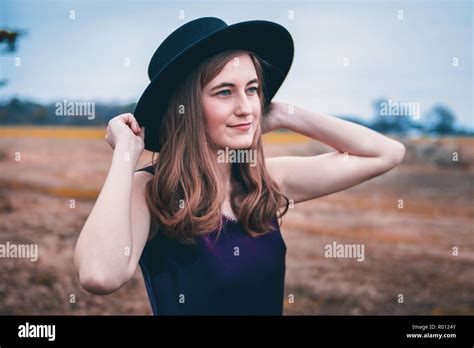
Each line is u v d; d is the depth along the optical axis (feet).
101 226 4.56
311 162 5.66
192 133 5.18
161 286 4.97
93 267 4.48
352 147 5.61
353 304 10.43
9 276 10.27
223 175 5.31
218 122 5.15
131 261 4.69
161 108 5.33
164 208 5.08
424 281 10.46
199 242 4.99
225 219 5.15
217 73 5.09
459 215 10.58
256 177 5.29
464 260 10.43
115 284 4.55
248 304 4.95
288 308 10.31
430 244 10.56
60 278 10.31
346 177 5.57
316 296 10.44
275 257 5.17
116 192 4.69
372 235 10.64
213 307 4.88
